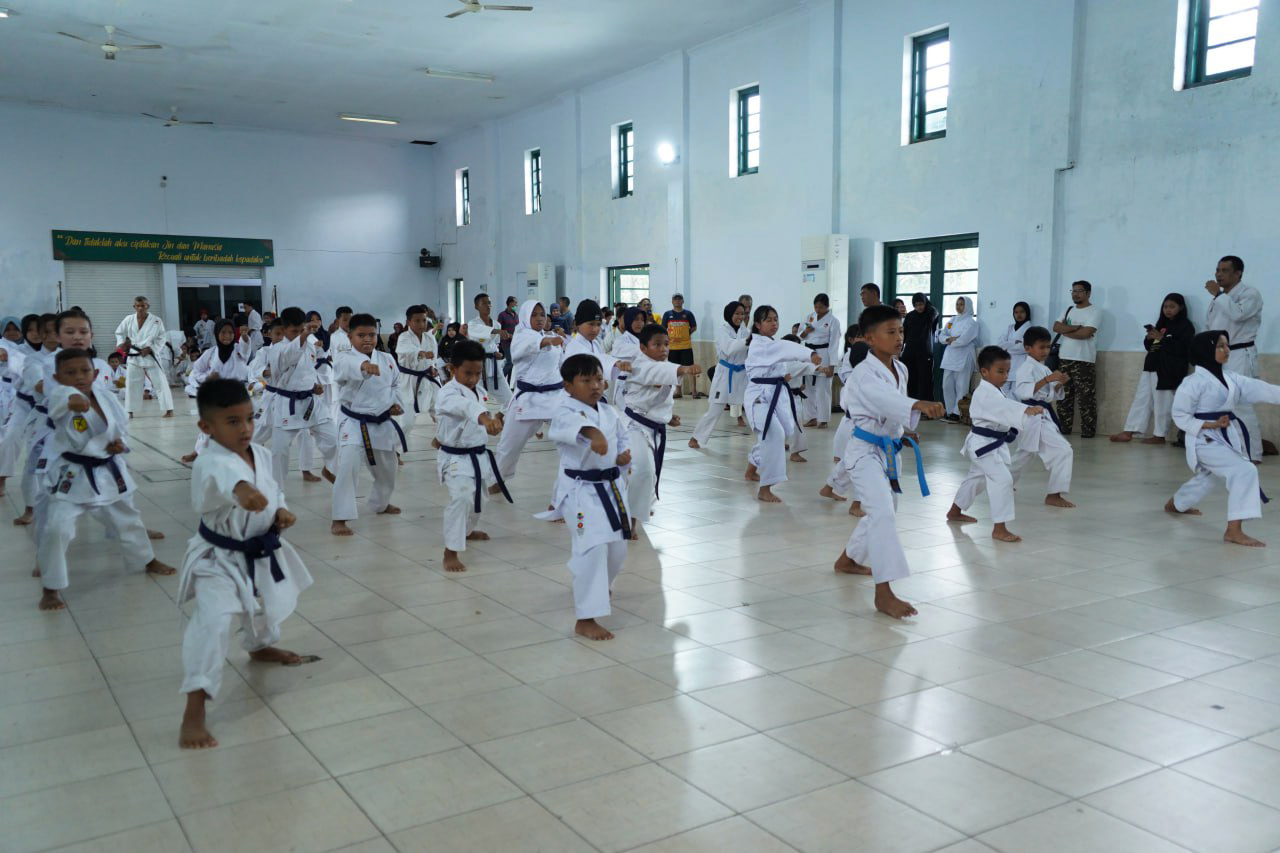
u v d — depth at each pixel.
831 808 2.66
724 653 3.94
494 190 21.27
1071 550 5.59
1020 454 6.82
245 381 8.63
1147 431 9.95
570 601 4.70
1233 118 9.10
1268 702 3.38
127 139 20.20
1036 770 2.88
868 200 12.83
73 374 4.58
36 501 4.94
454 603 4.67
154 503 7.34
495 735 3.17
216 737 3.17
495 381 17.34
